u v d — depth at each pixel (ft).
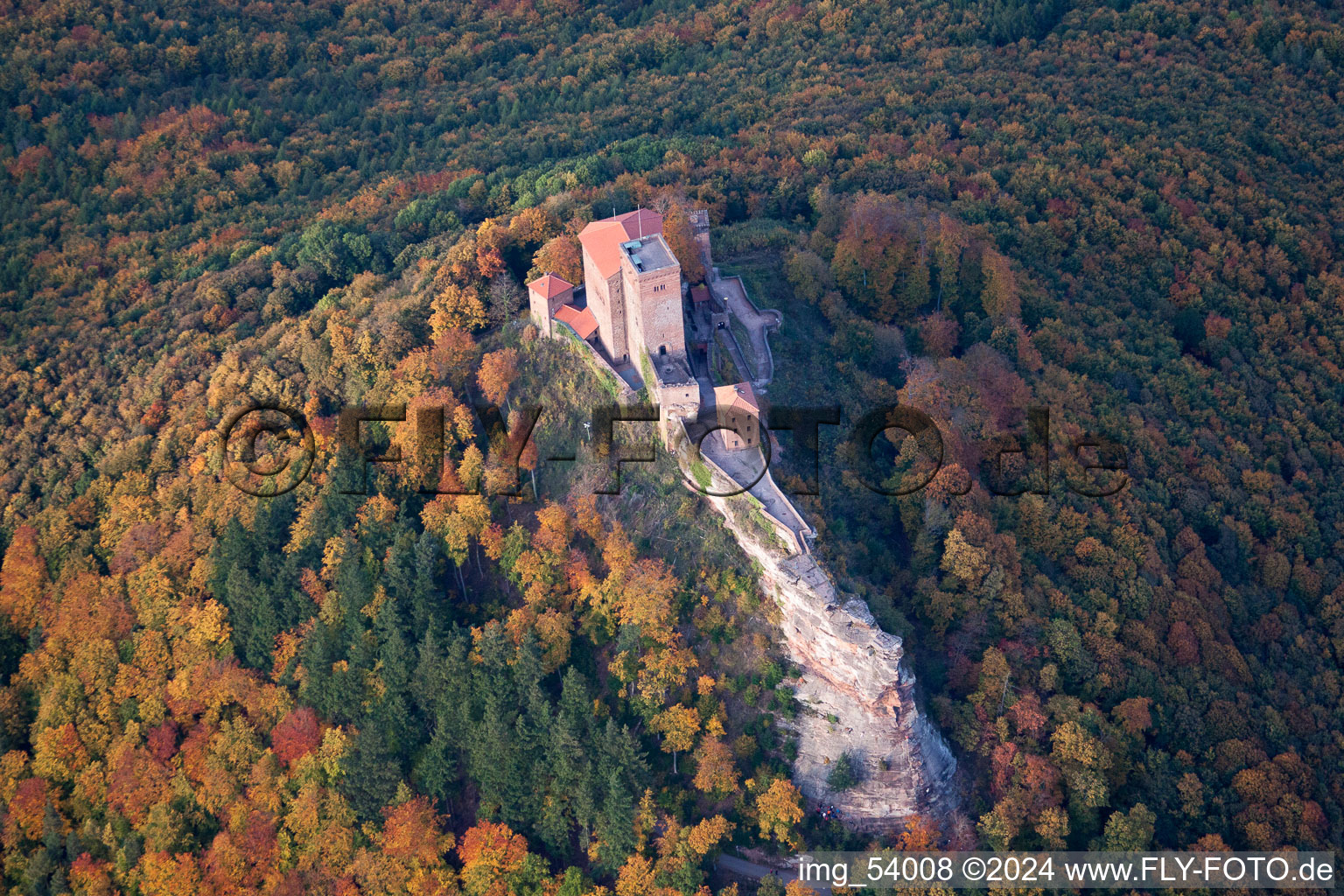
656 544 582.35
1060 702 558.15
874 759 536.42
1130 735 574.15
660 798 543.39
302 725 601.62
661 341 588.50
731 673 558.97
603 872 540.11
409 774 586.45
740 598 562.66
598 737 547.90
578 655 581.12
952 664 571.69
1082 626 604.90
